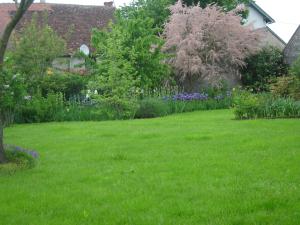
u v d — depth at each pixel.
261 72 34.19
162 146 12.67
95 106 24.09
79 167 10.30
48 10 37.94
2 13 37.84
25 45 25.80
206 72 31.27
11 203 7.74
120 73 23.09
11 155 11.18
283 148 11.68
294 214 6.76
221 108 29.36
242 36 32.59
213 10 32.47
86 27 37.59
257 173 9.20
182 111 27.28
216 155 11.05
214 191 8.02
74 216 7.01
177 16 31.98
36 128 18.88
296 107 19.78
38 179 9.31
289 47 34.59
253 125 16.77
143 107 23.89
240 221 6.56
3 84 20.42
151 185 8.55
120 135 15.21
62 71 29.28
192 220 6.66
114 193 8.09
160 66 28.45
